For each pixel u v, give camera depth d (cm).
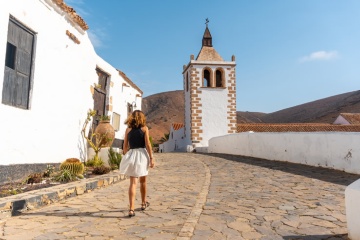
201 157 1928
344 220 495
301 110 11575
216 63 3117
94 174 934
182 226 462
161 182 905
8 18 678
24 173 750
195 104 3048
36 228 450
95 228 452
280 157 1477
